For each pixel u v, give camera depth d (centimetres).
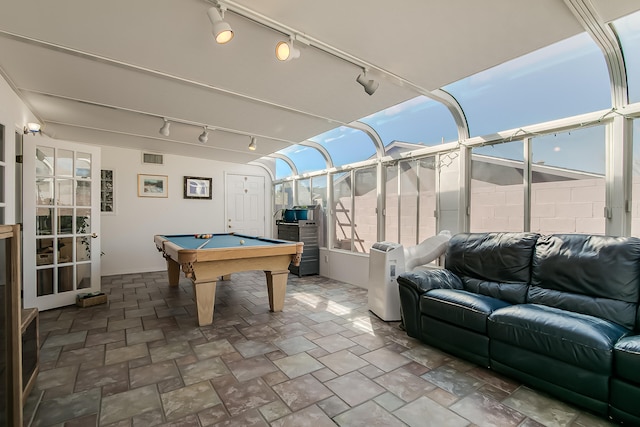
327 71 253
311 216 601
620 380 161
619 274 206
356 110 346
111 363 232
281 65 244
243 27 193
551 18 181
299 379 210
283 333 293
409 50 219
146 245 588
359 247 509
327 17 182
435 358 242
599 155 249
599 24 188
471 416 171
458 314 237
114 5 172
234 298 416
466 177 344
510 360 206
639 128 230
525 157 295
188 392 194
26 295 344
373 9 175
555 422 166
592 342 169
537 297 240
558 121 268
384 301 325
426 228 398
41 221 361
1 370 140
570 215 266
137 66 245
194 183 639
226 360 238
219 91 294
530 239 265
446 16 181
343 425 164
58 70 253
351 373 219
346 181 539
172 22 189
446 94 322
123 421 166
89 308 367
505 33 197
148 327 306
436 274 290
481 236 302
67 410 175
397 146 471
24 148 339
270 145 525
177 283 479
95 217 406
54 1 168
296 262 356
